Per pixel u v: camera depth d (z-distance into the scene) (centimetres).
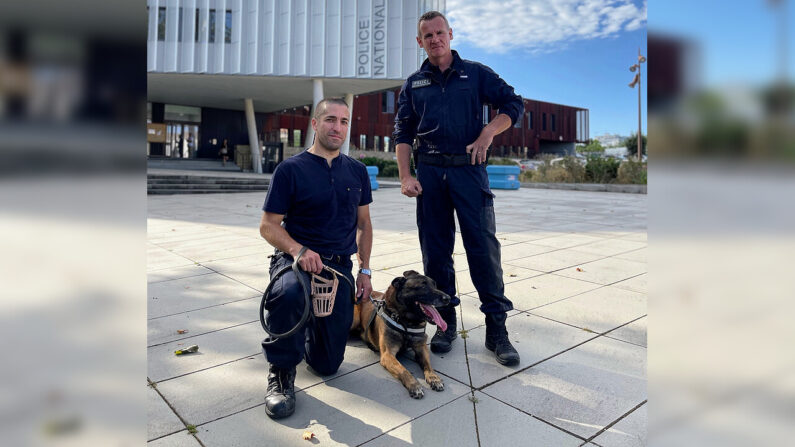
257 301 386
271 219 245
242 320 342
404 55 1938
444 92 282
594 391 242
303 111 3269
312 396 240
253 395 239
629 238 674
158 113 2592
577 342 304
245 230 758
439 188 290
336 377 262
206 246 616
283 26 1934
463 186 281
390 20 1923
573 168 2116
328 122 250
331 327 249
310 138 2723
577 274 470
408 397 239
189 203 1209
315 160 254
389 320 266
